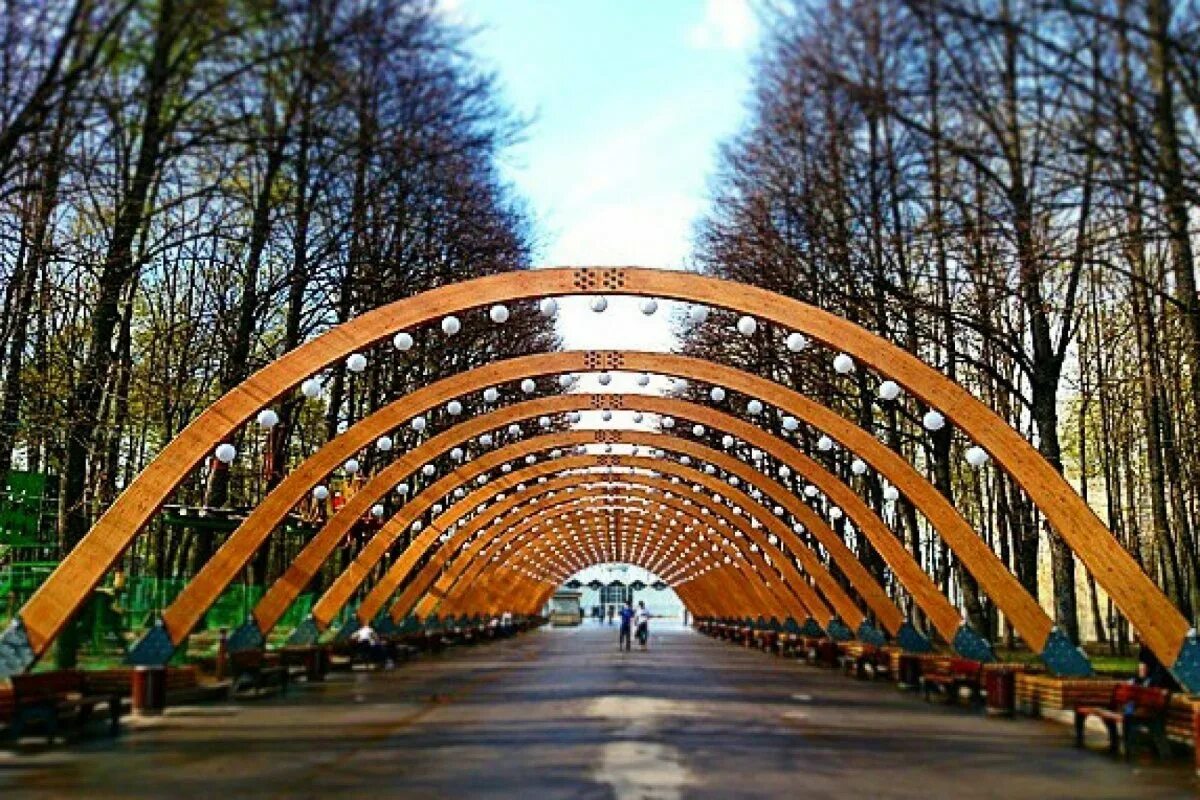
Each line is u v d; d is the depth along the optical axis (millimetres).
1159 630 14984
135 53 10141
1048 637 17875
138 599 22562
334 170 15273
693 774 11227
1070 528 15672
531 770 11398
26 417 24875
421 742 13727
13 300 27828
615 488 42562
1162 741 13031
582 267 18016
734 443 37656
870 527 23766
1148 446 25703
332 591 27844
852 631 31172
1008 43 10508
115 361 24922
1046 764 12453
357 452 22047
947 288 23609
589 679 25359
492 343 34188
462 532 37844
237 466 37156
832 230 20109
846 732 15281
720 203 23219
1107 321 29781
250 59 10531
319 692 21547
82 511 22641
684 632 73500
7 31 9719
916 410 30391
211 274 31734
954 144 12430
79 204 19453
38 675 13828
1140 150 10727
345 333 17781
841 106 14039
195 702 18766
